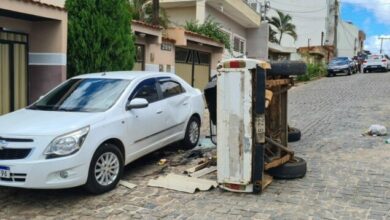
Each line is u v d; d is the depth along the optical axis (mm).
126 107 6895
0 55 10273
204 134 10961
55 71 10891
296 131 9781
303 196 6008
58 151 5613
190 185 6422
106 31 11742
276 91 6836
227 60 6020
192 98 9086
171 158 8359
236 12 25969
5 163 5531
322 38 55250
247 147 6020
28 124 6016
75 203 5910
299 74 6777
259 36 32812
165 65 16766
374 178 6773
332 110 15148
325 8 58781
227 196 6090
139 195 6199
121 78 7516
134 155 7004
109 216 5441
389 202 5738
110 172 6391
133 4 18109
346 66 36031
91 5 11523
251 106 5965
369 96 19391
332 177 6863
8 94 10516
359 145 9125
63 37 10820
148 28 14680
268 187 6422
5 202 6004
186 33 17422
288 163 6883
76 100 7016
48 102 7207
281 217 5273
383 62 40781
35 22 10883
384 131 10148
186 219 5293
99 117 6320
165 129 7934
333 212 5402
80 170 5793
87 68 11609
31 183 5500
